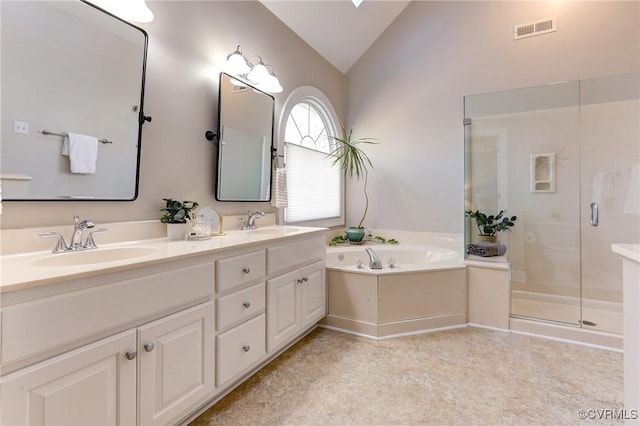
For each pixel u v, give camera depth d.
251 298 1.70
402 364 1.96
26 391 0.85
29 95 1.28
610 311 2.66
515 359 2.02
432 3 3.42
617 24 2.70
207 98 2.12
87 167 1.47
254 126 2.50
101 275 1.02
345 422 1.44
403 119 3.58
